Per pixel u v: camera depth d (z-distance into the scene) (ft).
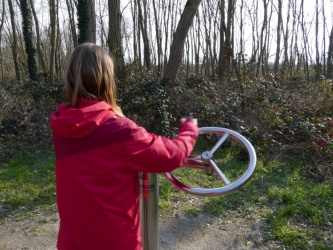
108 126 4.09
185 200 14.52
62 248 4.39
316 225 11.93
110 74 4.46
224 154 21.02
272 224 12.25
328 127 18.65
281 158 19.13
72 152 4.16
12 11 57.36
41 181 17.52
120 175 4.11
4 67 79.30
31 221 13.21
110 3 31.99
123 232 4.23
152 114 24.47
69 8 60.18
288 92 26.37
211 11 62.49
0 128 24.99
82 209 4.14
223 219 12.89
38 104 29.48
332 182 15.40
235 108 24.64
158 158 4.03
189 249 11.06
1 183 17.35
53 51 47.24
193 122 4.71
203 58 69.51
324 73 56.13
